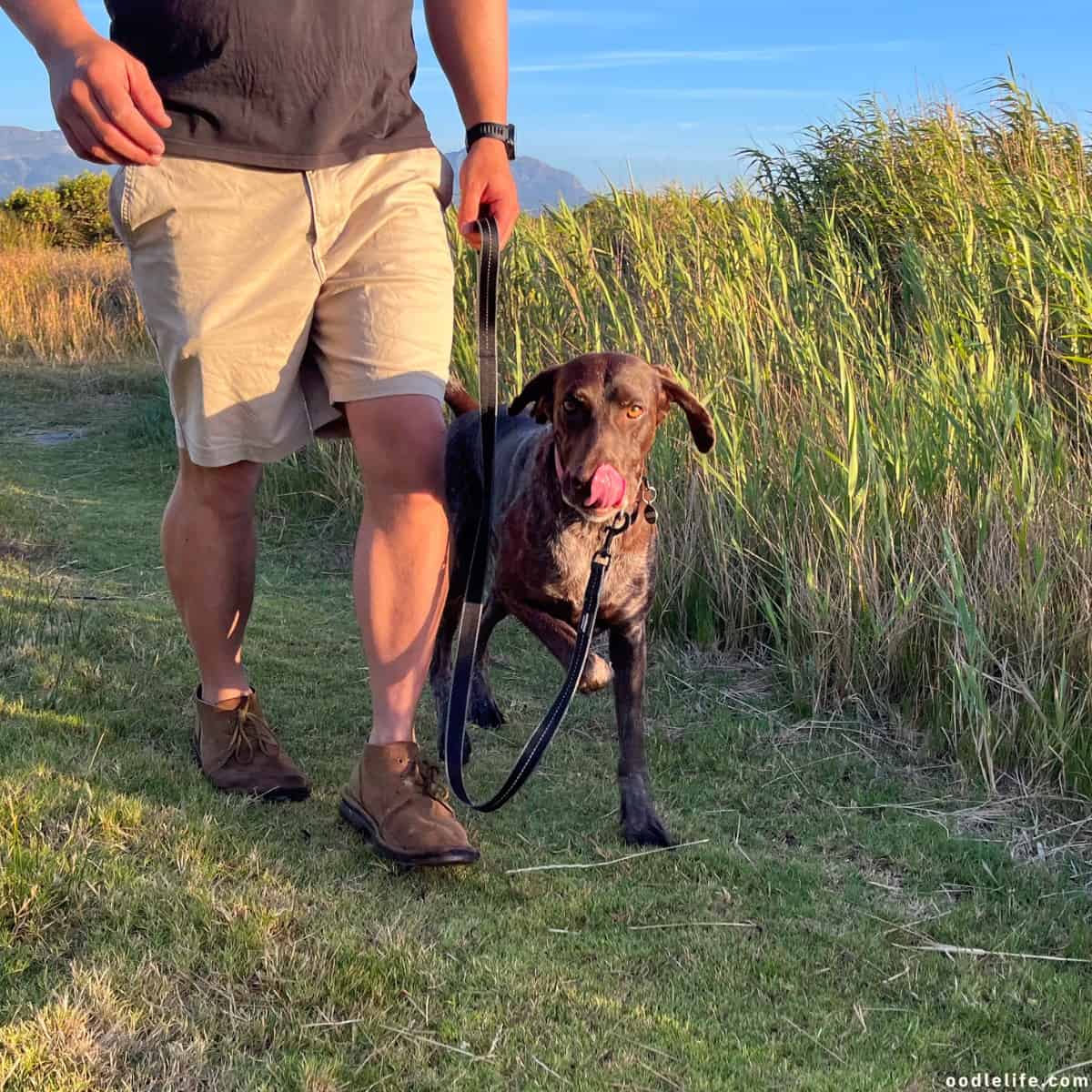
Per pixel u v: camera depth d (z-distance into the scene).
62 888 1.51
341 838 1.78
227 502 1.77
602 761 2.25
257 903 1.55
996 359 2.97
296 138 1.62
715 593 2.91
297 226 1.63
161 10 1.58
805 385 3.04
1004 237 3.72
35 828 1.64
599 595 1.87
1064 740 2.22
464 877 1.73
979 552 2.55
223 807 1.79
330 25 1.62
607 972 1.54
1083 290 3.07
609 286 3.74
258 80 1.60
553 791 2.09
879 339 3.31
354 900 1.61
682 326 3.37
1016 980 1.63
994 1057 1.46
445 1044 1.37
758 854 1.93
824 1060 1.43
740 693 2.65
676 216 3.98
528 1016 1.43
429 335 1.68
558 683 2.66
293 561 3.55
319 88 1.62
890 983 1.60
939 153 4.50
